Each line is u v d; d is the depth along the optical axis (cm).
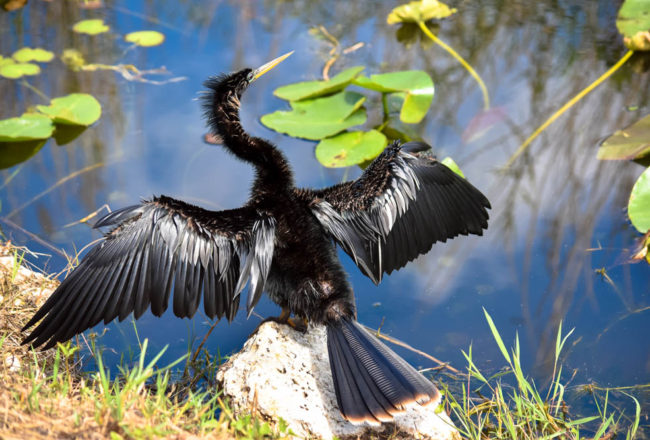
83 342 819
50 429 541
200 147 1148
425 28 1414
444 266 961
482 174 1090
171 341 837
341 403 596
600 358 816
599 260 948
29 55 1334
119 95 1248
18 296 814
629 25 1294
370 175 729
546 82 1273
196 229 650
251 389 656
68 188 1059
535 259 959
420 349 830
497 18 1449
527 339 842
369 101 1264
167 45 1382
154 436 547
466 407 754
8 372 656
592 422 742
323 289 661
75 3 1502
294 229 679
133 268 638
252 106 1239
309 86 1209
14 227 984
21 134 1121
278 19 1476
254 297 627
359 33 1427
